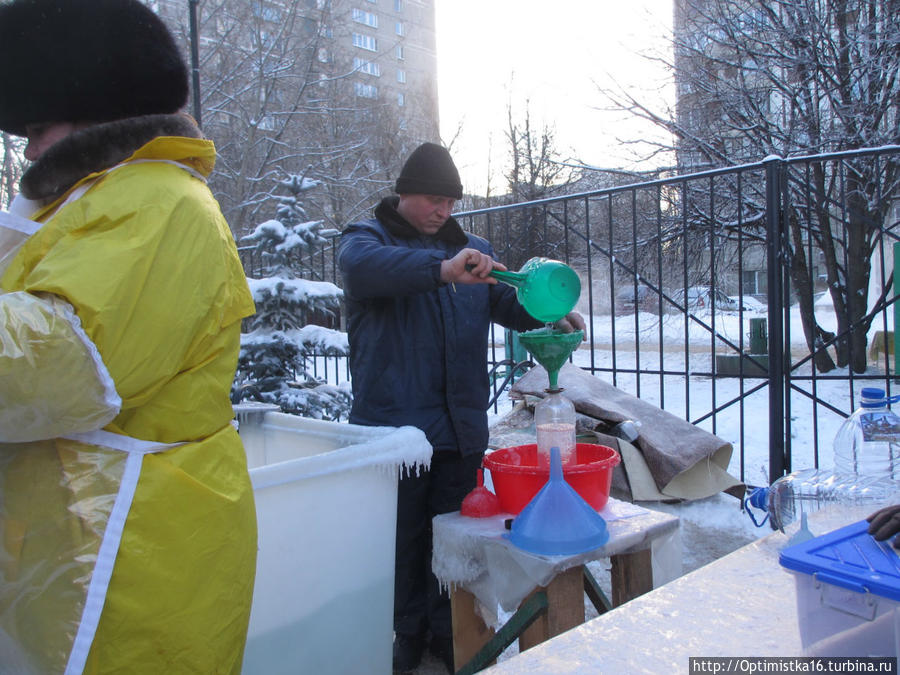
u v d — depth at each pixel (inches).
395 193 89.3
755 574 46.1
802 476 68.9
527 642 65.0
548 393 69.7
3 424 34.7
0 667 39.0
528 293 64.2
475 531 65.0
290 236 149.6
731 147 345.7
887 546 37.2
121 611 38.4
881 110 286.4
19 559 38.4
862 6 297.4
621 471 136.6
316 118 482.9
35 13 41.1
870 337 339.6
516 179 667.4
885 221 301.6
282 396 140.9
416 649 87.0
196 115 197.2
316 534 66.5
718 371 306.7
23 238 41.0
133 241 37.9
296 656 65.5
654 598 43.1
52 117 42.4
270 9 446.3
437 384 84.3
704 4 343.9
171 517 40.4
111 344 36.4
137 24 43.6
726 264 359.3
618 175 381.1
